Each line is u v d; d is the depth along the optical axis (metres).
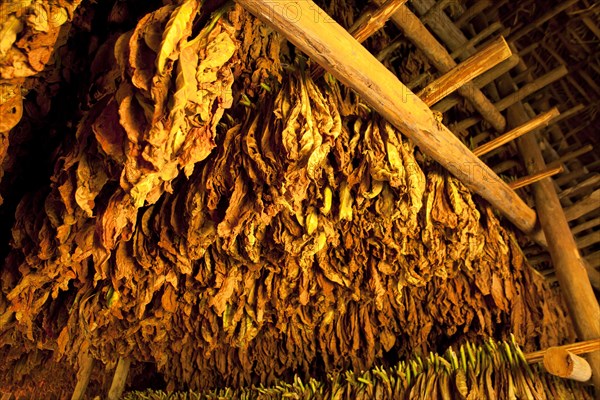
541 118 2.56
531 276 3.59
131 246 2.35
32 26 1.04
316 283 3.09
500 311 3.61
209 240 2.21
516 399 2.95
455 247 2.69
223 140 2.09
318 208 2.33
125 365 6.78
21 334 3.49
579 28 3.22
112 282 2.41
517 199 3.00
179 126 1.25
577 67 3.41
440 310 3.83
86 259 2.30
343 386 4.41
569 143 3.81
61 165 1.69
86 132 1.49
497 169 3.56
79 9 1.69
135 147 1.27
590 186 3.70
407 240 2.67
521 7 3.13
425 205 2.46
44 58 1.10
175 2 1.31
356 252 2.75
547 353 2.70
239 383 5.96
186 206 2.13
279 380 5.52
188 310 3.19
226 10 1.35
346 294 3.27
